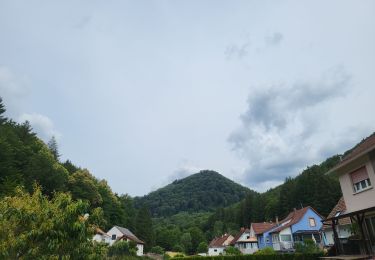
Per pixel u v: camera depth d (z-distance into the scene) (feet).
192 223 467.11
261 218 326.65
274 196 336.90
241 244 232.32
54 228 30.25
